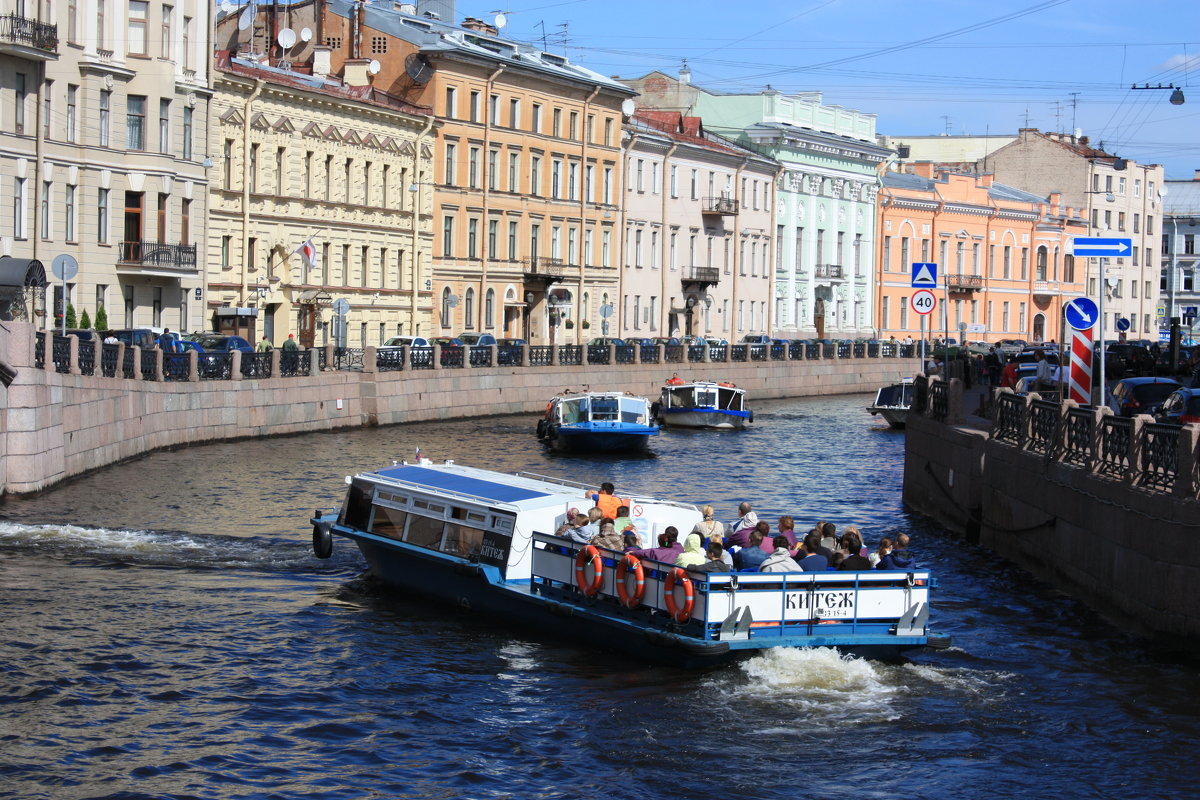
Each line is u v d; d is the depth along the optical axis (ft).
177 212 204.54
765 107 360.48
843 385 311.06
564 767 61.21
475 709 67.87
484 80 277.44
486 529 84.43
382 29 270.46
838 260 379.14
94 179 191.72
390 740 64.08
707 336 330.75
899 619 72.33
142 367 150.41
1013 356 239.30
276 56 271.49
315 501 122.72
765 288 356.18
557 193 298.15
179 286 205.16
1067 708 68.33
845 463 169.78
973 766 61.62
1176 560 73.67
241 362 170.40
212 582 90.99
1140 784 60.13
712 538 81.82
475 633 80.48
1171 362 195.11
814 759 62.18
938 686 71.00
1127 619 79.30
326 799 57.77
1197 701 69.31
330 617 83.61
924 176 415.23
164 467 140.97
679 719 66.39
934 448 123.95
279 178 230.27
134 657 74.38
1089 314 95.71
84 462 130.00
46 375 119.75
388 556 89.76
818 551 75.46
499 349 225.35
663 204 325.62
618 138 313.73
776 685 70.44
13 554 96.48
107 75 192.85
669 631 72.28
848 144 378.12
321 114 238.27
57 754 61.46
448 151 271.69
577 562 77.05
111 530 105.29
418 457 99.50
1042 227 434.30
